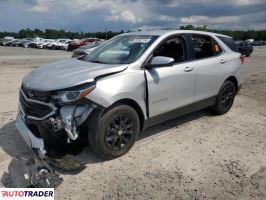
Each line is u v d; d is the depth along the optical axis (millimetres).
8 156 4195
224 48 6070
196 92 5332
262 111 6727
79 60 4945
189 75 5055
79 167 3871
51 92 3719
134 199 3314
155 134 5156
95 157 4242
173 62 4711
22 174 3432
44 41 42781
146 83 4348
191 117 6125
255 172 3949
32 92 3908
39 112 3850
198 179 3752
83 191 3439
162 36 4828
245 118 6172
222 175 3855
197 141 4902
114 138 4094
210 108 6277
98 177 3742
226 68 5945
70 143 4094
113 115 3986
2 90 8367
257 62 19578
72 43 33906
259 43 78062
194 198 3359
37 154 3727
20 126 4145
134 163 4113
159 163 4133
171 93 4785
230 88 6262
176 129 5422
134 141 4379
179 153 4449
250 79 11422
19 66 15297
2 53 28172
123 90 4016
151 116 4566
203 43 5613
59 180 3498
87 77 3828
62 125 3703
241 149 4641
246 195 3436
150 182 3656
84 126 3859
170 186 3584
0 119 5691
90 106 3768
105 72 3998
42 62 18156
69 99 3670
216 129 5477
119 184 3596
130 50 4672
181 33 5156
